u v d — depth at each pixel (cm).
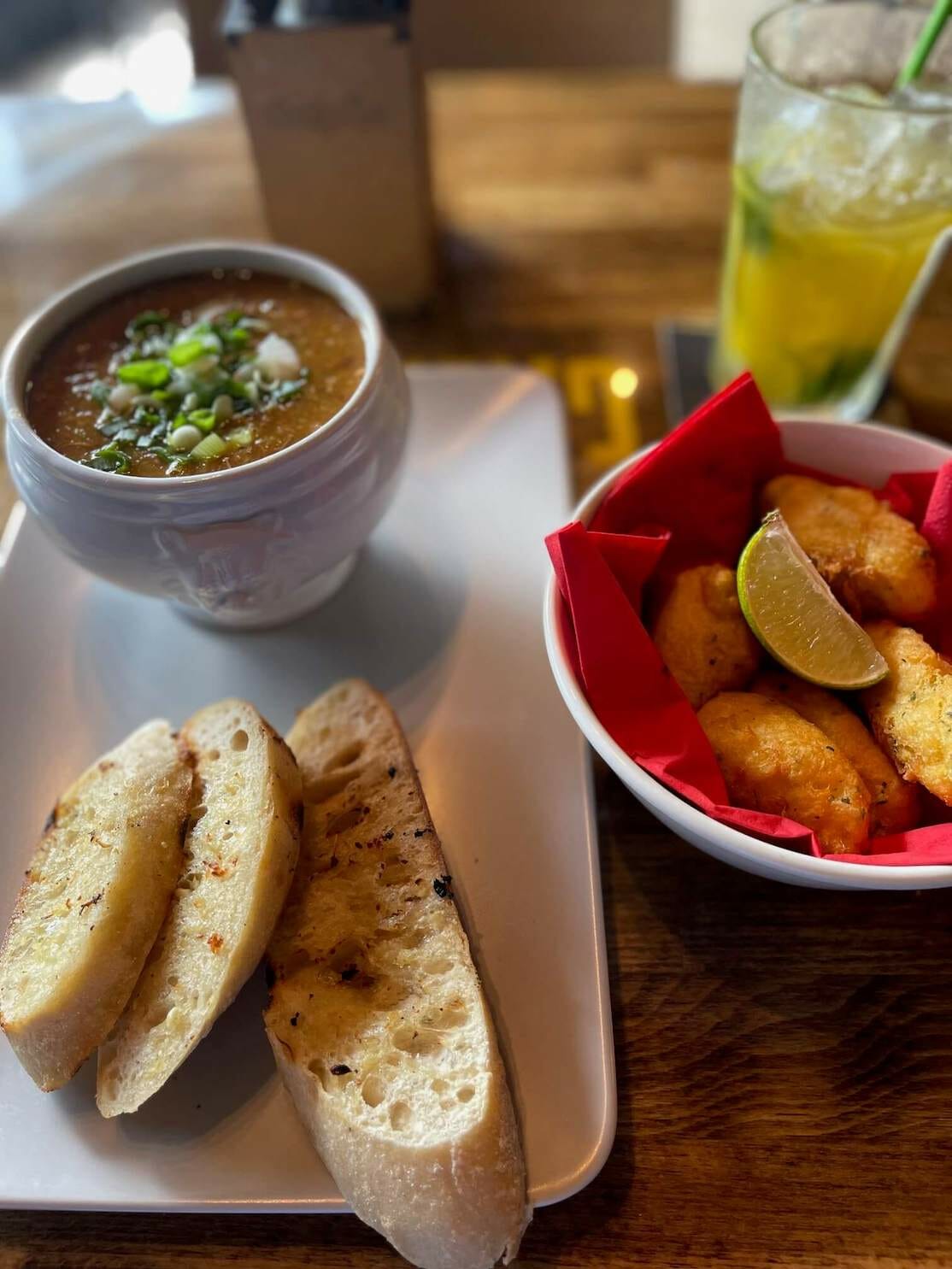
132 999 25
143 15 98
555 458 38
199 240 48
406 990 25
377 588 35
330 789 29
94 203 51
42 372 31
